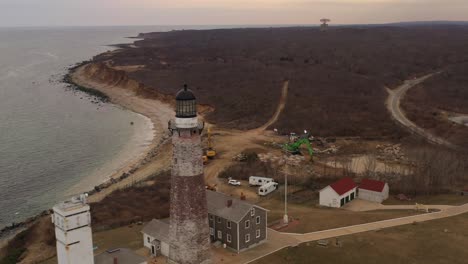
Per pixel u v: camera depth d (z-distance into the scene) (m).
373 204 74.50
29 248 62.00
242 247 56.72
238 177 89.19
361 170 91.94
